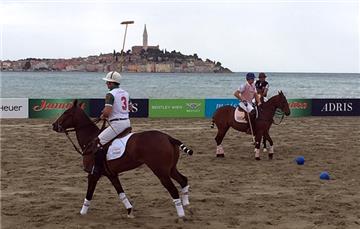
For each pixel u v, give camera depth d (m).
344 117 26.23
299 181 10.80
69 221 7.71
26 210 8.29
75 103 8.07
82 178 10.92
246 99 13.46
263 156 14.14
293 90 69.81
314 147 15.85
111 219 7.85
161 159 7.39
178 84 87.88
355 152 14.91
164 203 8.80
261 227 7.52
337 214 8.23
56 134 18.20
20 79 110.62
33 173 11.43
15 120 22.67
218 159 13.55
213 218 7.94
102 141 7.70
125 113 7.78
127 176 11.12
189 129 20.09
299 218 7.99
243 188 10.09
